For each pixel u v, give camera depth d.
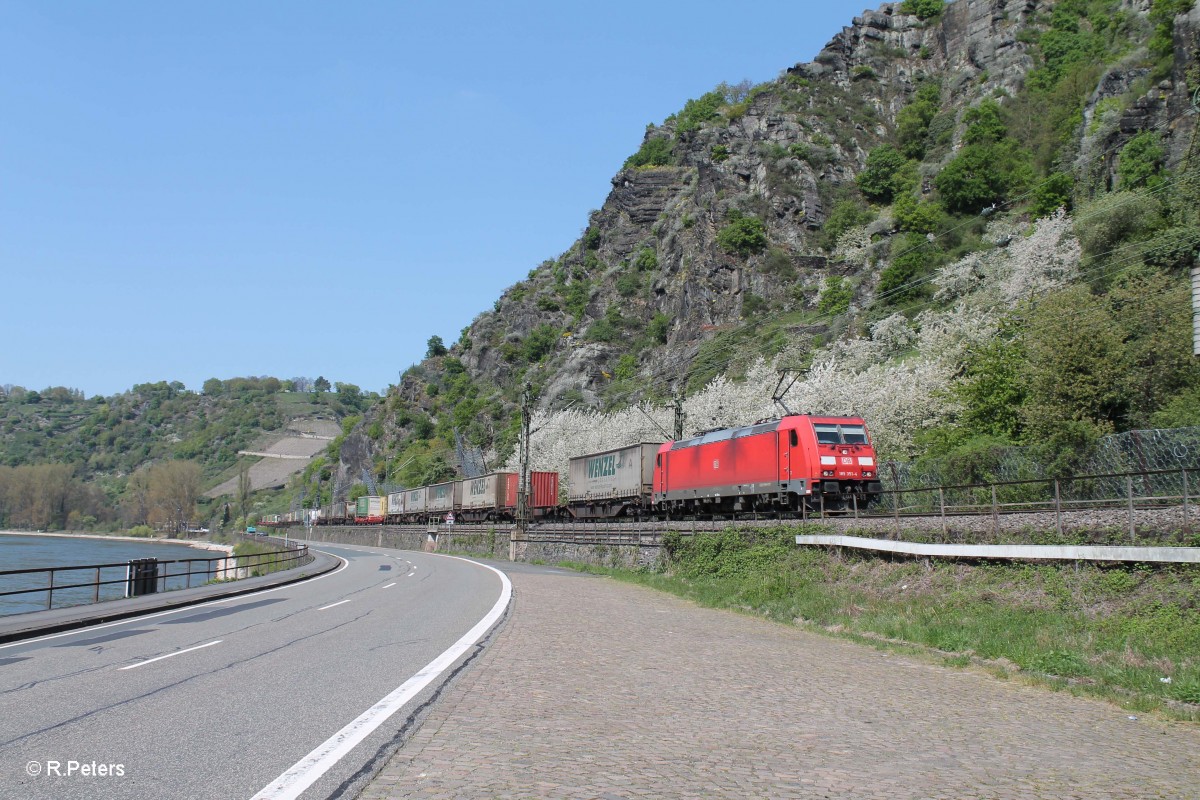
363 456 191.25
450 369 189.50
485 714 8.94
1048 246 61.59
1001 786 7.10
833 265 114.75
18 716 8.51
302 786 6.20
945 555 20.36
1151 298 41.25
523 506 55.00
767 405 59.97
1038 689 12.23
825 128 141.00
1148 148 73.62
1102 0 133.88
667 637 16.72
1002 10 145.00
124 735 7.72
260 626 17.11
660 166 182.62
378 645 14.10
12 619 18.14
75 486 189.62
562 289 178.00
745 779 6.91
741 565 28.38
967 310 59.50
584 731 8.37
